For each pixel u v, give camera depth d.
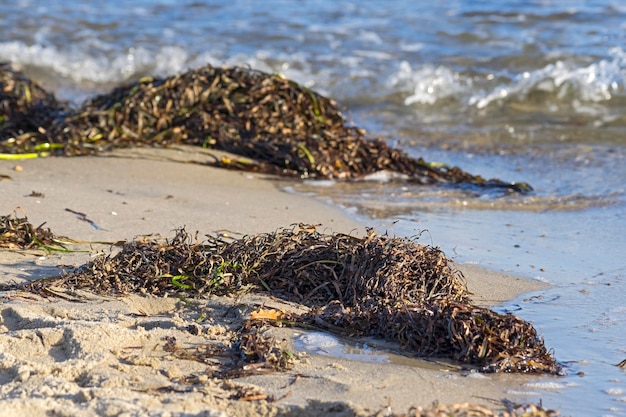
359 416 3.79
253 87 9.87
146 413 3.63
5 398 3.78
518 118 12.45
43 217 6.66
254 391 3.97
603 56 14.33
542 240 7.08
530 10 17.20
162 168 8.79
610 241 7.06
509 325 4.63
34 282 5.25
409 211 7.90
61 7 19.44
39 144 9.15
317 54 15.44
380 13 17.84
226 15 18.30
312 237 5.71
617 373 4.50
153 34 17.19
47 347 4.38
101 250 5.94
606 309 5.47
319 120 9.74
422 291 5.18
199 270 5.41
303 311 5.12
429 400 4.04
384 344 4.73
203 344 4.53
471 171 9.82
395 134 11.62
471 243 6.93
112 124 9.52
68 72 15.58
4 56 16.03
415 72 14.16
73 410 3.66
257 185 8.59
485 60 14.65
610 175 9.46
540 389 4.28
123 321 4.76
